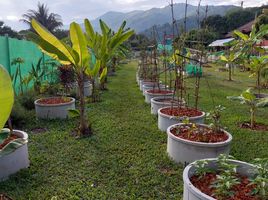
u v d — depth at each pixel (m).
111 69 15.60
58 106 5.61
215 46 24.66
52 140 4.35
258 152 3.94
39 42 3.93
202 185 2.44
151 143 4.27
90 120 5.55
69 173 3.26
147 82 9.02
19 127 5.02
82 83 4.47
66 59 4.19
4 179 3.05
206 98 8.09
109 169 3.38
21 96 6.70
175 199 2.75
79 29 3.98
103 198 2.74
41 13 32.25
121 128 5.03
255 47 11.27
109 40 7.12
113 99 8.04
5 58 7.10
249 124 5.35
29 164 3.44
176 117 4.60
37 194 2.79
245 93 5.11
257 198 2.17
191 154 3.41
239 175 2.60
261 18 19.67
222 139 3.51
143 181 3.09
